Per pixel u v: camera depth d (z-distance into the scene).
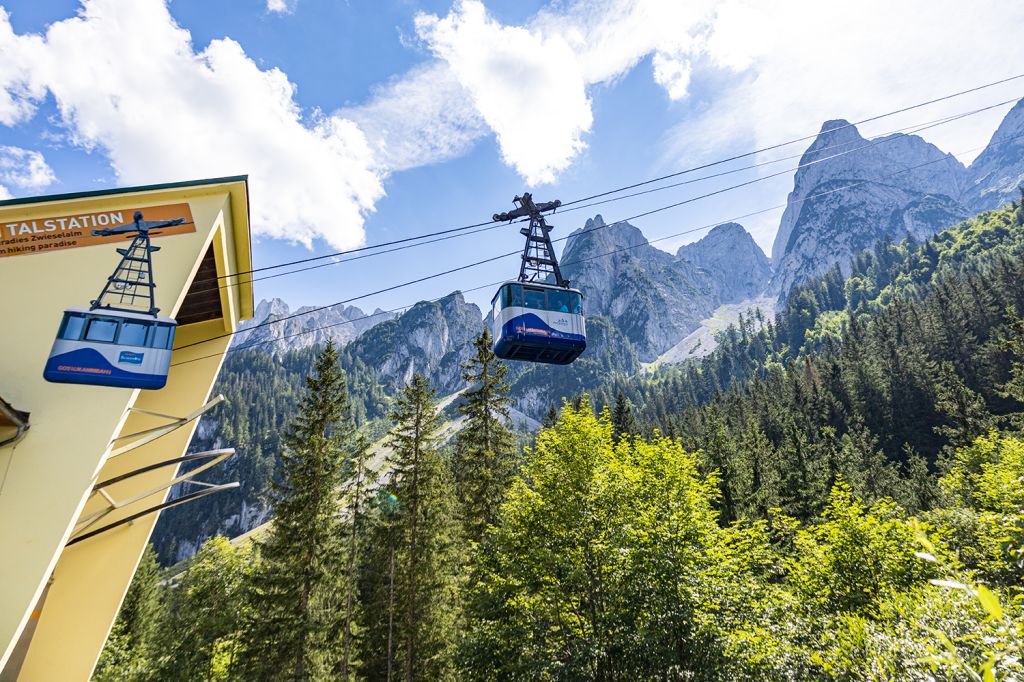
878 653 12.76
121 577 19.56
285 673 26.39
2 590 12.07
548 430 25.84
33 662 17.92
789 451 54.94
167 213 17.91
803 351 199.62
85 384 14.38
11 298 15.41
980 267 161.62
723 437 53.44
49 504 13.06
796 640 16.69
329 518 30.47
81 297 15.98
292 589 27.73
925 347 90.94
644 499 20.70
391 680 30.89
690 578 16.88
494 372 40.59
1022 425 51.06
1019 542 9.76
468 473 38.44
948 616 12.44
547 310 20.78
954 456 54.62
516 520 22.52
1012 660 6.01
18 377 14.30
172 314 16.55
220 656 34.16
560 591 18.58
